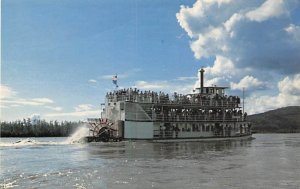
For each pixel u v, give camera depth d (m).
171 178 32.22
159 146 73.75
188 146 74.94
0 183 29.67
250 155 54.19
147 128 89.44
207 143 87.56
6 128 165.62
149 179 31.73
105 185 29.02
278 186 28.67
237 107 106.44
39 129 170.88
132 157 50.16
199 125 97.81
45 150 61.88
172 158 49.12
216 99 101.44
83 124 95.62
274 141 106.19
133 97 89.19
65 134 172.62
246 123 111.00
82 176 33.22
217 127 101.62
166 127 92.38
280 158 49.62
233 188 27.97
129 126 87.44
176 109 95.19
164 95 92.62
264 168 38.78
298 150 65.12
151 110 91.19
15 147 69.94
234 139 105.44
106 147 69.56
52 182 30.19
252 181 30.81
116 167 39.31
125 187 28.27
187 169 38.00
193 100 97.00
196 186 28.75
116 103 89.38
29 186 28.42
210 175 33.88
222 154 55.78
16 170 36.84
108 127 87.44
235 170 37.22
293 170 37.28
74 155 52.69
